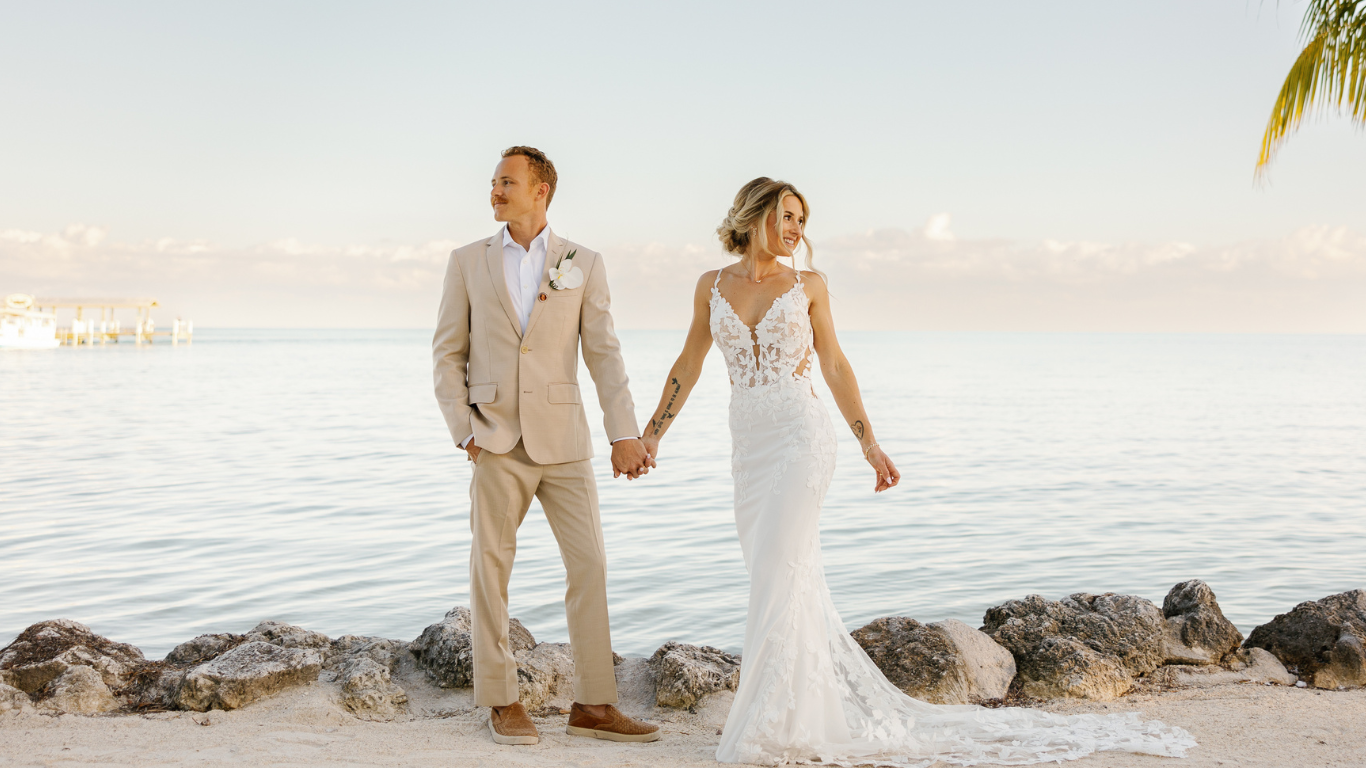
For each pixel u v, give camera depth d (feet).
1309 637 12.66
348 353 339.16
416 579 27.22
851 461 59.77
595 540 10.75
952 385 163.22
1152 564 30.22
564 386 10.75
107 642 12.40
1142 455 62.75
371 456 58.13
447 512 38.45
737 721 9.92
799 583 10.16
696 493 44.47
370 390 130.82
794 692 9.85
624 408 10.93
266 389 130.31
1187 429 82.89
